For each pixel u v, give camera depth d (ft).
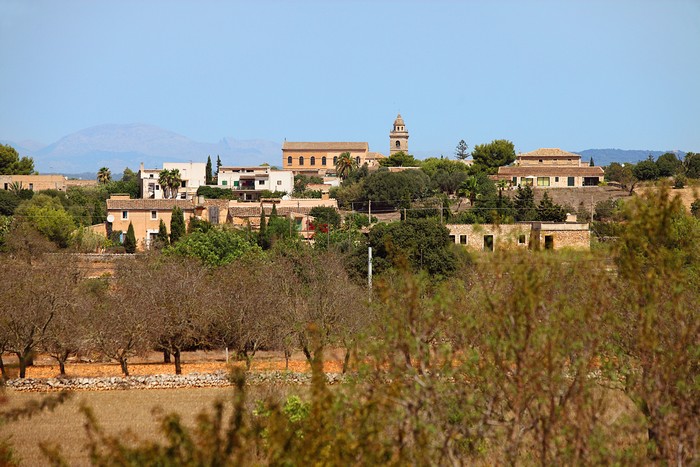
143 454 220.23
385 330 289.74
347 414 253.24
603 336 276.82
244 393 296.10
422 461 241.96
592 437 247.70
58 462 251.19
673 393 271.08
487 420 264.11
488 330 275.59
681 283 278.05
